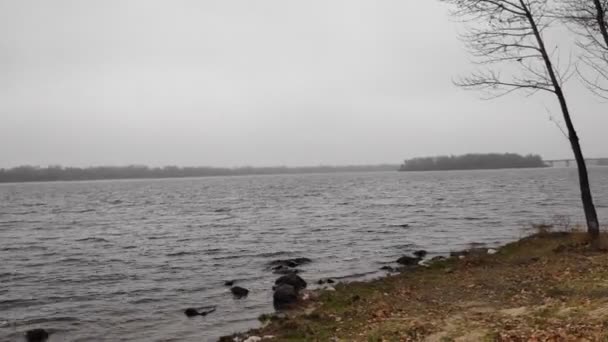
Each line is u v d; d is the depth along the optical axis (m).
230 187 143.38
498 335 8.70
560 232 20.09
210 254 27.39
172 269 23.47
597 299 10.16
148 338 13.41
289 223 42.03
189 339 13.03
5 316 16.12
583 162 16.77
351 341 9.80
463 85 30.11
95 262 25.91
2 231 41.66
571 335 8.02
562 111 16.47
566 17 15.25
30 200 96.00
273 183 173.88
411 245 27.83
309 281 19.14
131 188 158.75
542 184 98.50
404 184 122.44
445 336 9.19
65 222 49.44
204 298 17.64
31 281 21.45
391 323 10.74
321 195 86.00
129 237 36.19
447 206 54.25
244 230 38.09
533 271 14.38
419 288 14.44
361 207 57.16
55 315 16.11
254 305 16.08
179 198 90.56
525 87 16.44
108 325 14.84
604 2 13.85
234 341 11.57
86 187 186.25
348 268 21.81
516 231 31.56
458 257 19.25
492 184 105.31
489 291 12.93
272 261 24.23
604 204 47.12
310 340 10.34
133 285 20.25
